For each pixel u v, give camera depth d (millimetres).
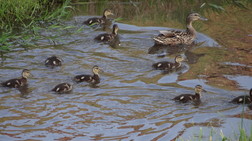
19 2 20359
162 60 16625
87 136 11477
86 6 22516
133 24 20328
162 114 12609
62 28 19375
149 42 18438
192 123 12156
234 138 11359
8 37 17625
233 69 15828
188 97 13359
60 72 15367
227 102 13359
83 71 15492
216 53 17359
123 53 17203
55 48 17453
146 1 23250
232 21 20641
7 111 12617
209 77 15164
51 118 12297
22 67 15703
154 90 14086
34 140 11250
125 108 12914
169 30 18781
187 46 18188
